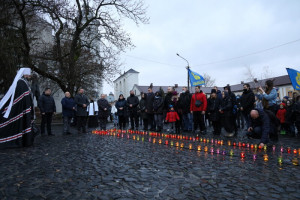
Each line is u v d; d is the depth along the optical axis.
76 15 19.17
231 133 9.05
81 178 3.66
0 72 14.02
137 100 12.52
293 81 9.59
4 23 14.41
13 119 6.73
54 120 24.77
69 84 19.09
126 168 4.24
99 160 4.92
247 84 9.27
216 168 4.20
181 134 10.04
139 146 6.84
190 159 4.97
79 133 11.28
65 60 19.36
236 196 2.90
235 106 9.11
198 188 3.19
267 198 2.84
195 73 16.03
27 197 2.91
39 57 18.28
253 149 6.25
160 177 3.69
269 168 4.19
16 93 6.85
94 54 20.88
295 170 4.04
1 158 5.18
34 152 5.92
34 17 17.67
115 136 9.69
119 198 2.86
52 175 3.84
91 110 15.53
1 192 3.08
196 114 10.15
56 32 18.78
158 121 11.41
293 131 9.64
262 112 6.61
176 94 10.88
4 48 13.74
